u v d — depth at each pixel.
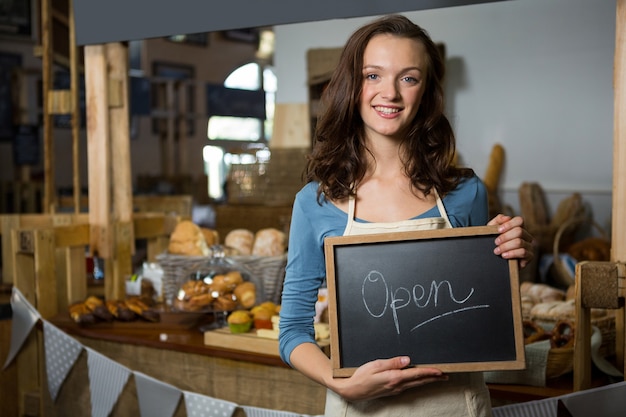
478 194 1.54
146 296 2.93
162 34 2.56
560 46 5.05
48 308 2.89
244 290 2.57
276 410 2.21
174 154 10.21
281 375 2.23
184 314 2.68
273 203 4.96
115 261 3.13
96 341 2.65
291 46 5.84
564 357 1.96
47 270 2.89
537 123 5.15
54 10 6.64
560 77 5.06
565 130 5.07
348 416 1.47
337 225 1.51
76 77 3.29
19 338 2.74
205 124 11.95
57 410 2.72
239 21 2.38
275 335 2.29
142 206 4.71
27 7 8.74
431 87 1.53
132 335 2.58
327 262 1.44
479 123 5.32
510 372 1.99
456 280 1.42
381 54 1.44
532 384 1.98
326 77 5.32
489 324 1.40
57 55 4.03
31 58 9.07
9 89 8.59
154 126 11.02
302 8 2.24
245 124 12.89
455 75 5.38
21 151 7.21
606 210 4.94
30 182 6.43
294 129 5.14
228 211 5.03
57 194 6.77
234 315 2.40
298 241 1.55
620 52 1.94
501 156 5.23
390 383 1.34
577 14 4.98
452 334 1.40
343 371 1.40
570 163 5.07
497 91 5.25
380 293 1.43
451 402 1.44
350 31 5.60
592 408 1.80
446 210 1.51
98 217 3.09
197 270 2.63
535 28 5.11
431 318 1.41
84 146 9.73
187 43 11.59
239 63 12.55
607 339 2.13
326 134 1.53
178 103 8.72
